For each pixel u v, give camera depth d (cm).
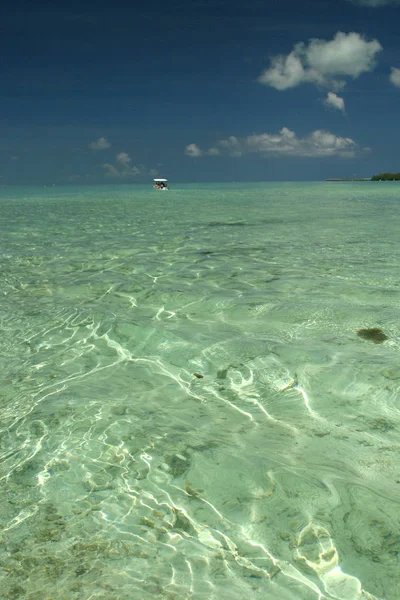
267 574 135
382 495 164
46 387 257
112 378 267
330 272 504
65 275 518
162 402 238
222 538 149
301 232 858
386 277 472
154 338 324
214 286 455
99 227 981
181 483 176
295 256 609
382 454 188
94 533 152
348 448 193
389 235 801
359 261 564
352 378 253
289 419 218
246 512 159
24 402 241
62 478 180
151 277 500
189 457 191
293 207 1523
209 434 208
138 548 145
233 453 192
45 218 1205
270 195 2464
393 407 224
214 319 360
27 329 348
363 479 173
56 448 200
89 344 319
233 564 139
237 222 1056
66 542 148
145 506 164
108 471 184
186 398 242
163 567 138
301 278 478
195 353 296
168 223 1053
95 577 135
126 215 1280
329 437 202
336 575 133
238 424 216
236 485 173
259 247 689
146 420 221
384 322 338
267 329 333
